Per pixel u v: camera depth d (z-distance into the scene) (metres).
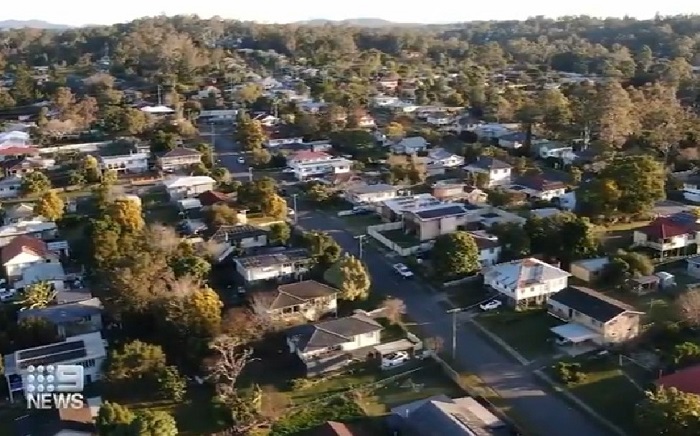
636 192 67.19
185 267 54.50
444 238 57.25
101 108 129.50
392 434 37.25
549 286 52.09
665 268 57.78
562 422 38.00
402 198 74.75
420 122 121.62
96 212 73.12
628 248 61.22
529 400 40.28
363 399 41.12
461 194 78.12
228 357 43.59
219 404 39.59
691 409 33.06
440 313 51.81
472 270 56.44
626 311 45.69
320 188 81.69
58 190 86.94
